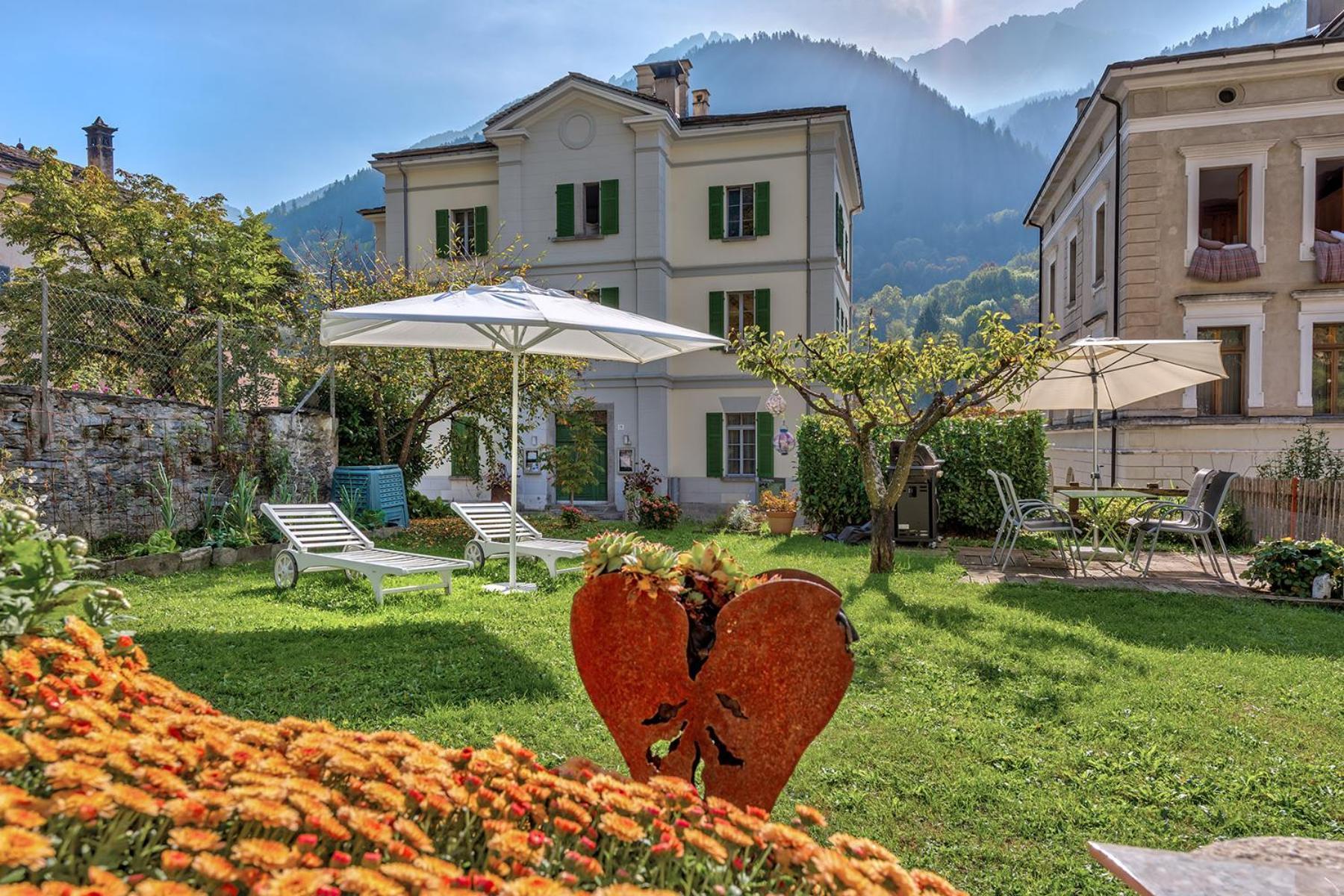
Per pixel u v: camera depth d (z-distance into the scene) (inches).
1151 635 219.5
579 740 137.0
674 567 87.8
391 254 823.1
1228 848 68.8
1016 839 109.5
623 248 760.3
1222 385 561.0
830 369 299.6
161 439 359.3
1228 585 301.3
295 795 45.3
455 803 51.5
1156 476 556.1
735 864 54.0
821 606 80.6
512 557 290.5
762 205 750.5
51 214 526.6
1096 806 118.2
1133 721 151.6
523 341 316.2
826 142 738.8
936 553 382.3
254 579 299.6
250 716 144.4
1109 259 611.8
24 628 82.7
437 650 194.2
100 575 289.4
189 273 549.6
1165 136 557.3
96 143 911.0
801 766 130.8
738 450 770.8
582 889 48.1
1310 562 277.4
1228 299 547.2
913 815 115.3
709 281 766.5
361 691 161.0
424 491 800.3
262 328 439.2
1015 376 281.1
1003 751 138.0
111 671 72.3
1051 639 213.0
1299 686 173.8
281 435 435.5
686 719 82.8
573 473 530.0
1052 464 794.2
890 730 147.6
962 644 205.6
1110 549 387.5
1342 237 537.0
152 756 49.1
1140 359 364.8
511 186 775.7
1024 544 422.6
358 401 516.7
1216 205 608.1
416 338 315.6
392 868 39.2
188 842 38.4
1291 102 537.3
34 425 302.5
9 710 52.8
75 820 43.5
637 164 749.9
